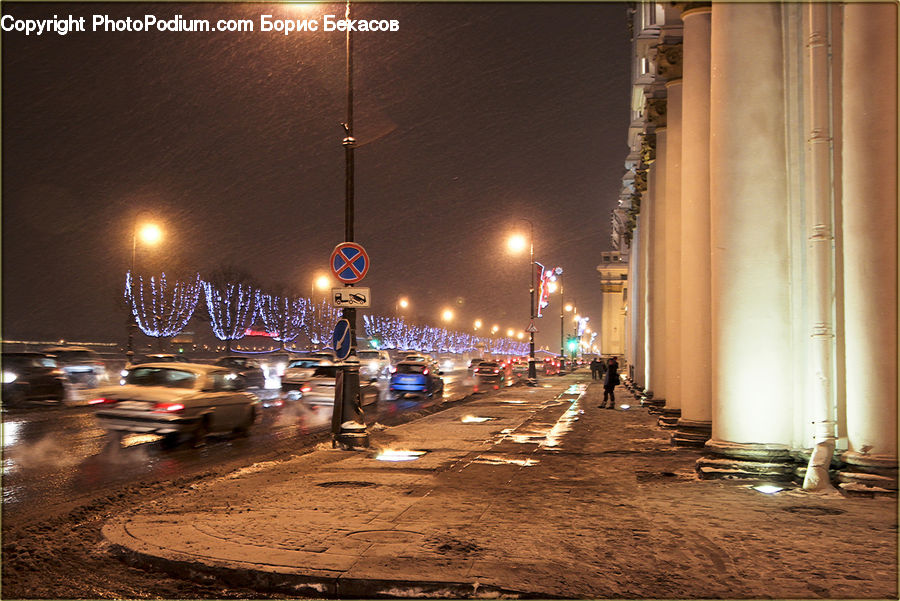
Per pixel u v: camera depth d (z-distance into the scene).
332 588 5.59
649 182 22.80
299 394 29.06
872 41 9.05
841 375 9.64
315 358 30.39
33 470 11.55
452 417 21.31
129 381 15.24
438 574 5.62
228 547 6.45
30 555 6.77
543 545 6.44
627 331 50.22
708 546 6.39
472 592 5.36
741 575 5.59
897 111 8.97
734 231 10.25
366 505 8.24
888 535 6.77
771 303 10.09
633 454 12.87
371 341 74.06
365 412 25.17
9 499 9.35
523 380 53.34
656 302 21.19
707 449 10.55
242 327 71.69
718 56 10.55
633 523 7.29
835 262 9.74
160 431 13.95
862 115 9.08
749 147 10.23
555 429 17.56
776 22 10.31
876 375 8.92
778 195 10.16
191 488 9.64
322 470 11.09
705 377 13.54
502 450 13.51
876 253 8.95
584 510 7.94
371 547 6.40
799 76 10.19
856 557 6.04
